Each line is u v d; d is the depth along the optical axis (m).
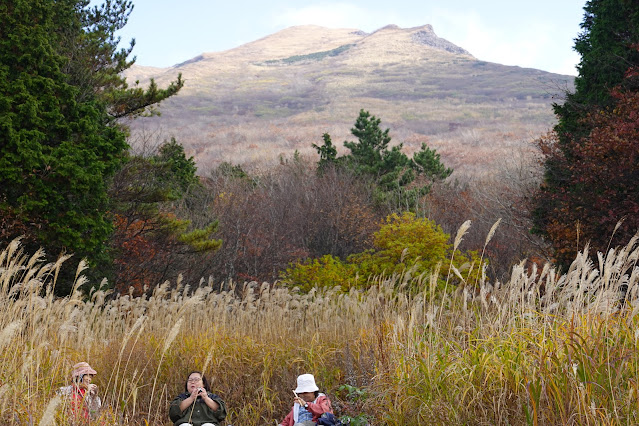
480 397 6.32
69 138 19.53
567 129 22.16
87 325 11.02
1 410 6.12
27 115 18.30
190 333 12.18
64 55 21.92
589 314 6.84
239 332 12.52
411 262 20.67
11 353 7.64
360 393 7.89
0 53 18.95
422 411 6.69
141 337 11.45
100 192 19.30
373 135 51.16
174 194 29.55
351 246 39.69
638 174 17.27
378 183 48.03
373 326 10.34
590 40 22.09
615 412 5.31
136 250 24.50
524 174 39.00
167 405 9.59
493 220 37.06
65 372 7.89
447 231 40.28
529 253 32.31
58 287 19.14
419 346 7.62
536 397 5.85
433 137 136.50
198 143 124.75
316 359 10.91
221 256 32.53
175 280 27.48
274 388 10.36
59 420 6.43
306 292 22.44
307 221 40.56
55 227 18.03
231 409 10.09
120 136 20.80
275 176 50.16
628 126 17.20
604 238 17.50
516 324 7.52
